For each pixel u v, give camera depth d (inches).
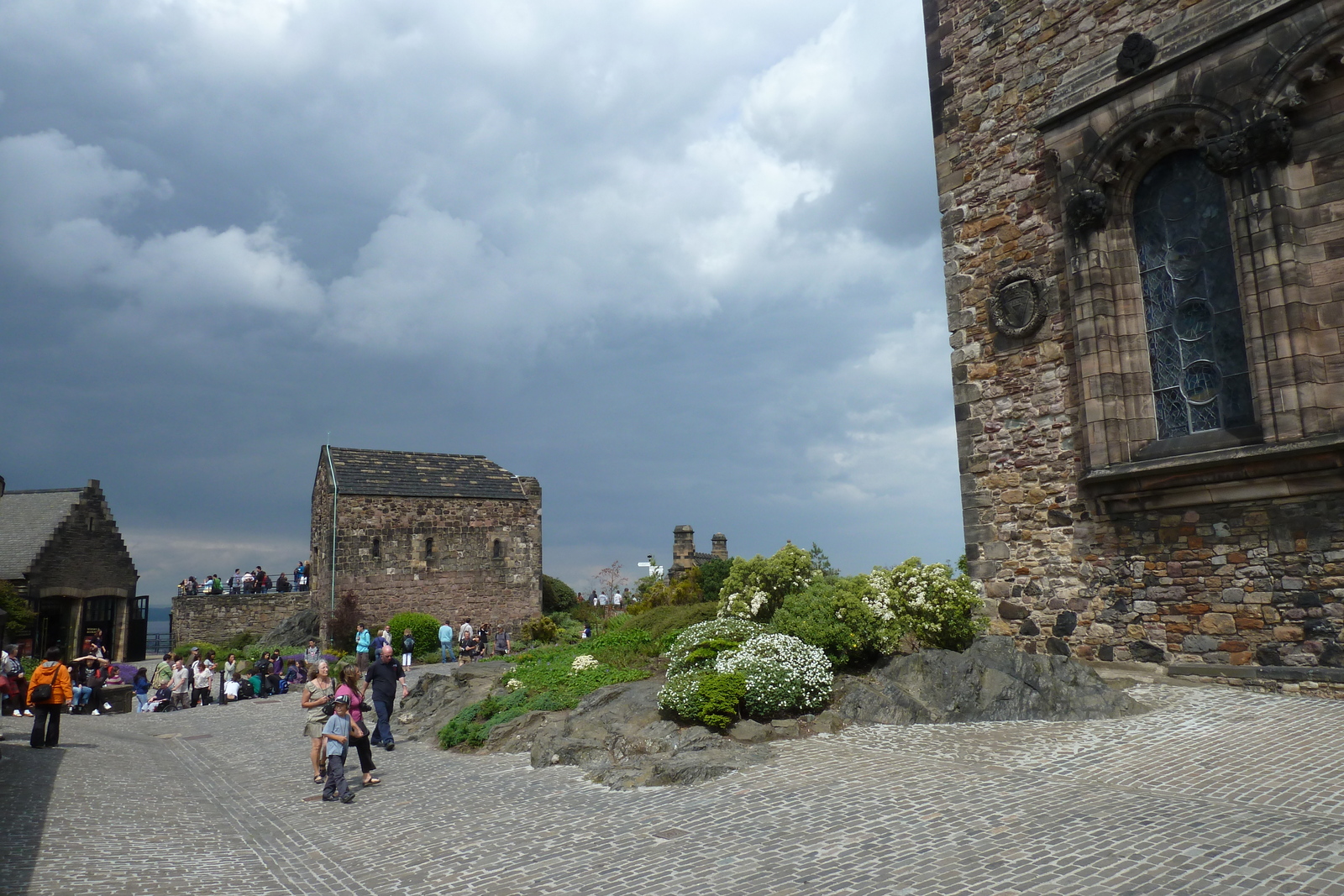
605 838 263.7
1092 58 470.6
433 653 1269.7
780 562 594.2
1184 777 271.9
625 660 599.8
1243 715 343.0
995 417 509.7
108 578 1432.1
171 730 713.6
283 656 1209.4
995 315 508.4
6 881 233.3
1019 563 491.2
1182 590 419.2
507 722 496.7
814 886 205.6
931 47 563.5
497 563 1509.6
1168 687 405.1
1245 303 391.9
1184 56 415.2
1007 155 512.7
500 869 243.1
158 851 282.5
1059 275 482.0
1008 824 237.9
